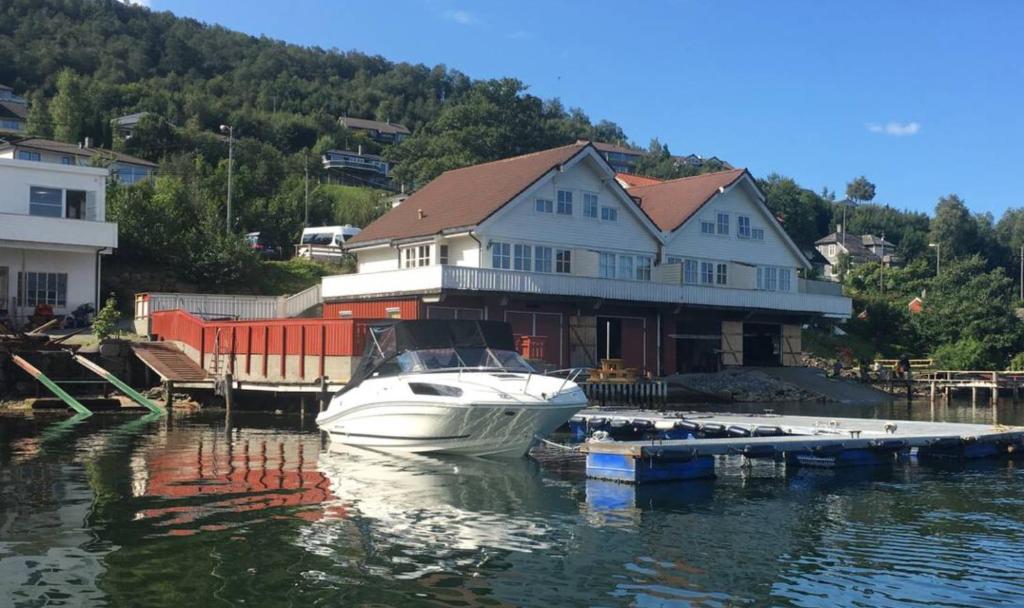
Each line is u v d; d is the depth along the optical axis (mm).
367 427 20141
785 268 47969
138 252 46625
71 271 38781
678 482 16906
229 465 17625
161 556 10586
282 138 132750
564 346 38438
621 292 38781
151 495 14273
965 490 16281
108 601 8969
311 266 52406
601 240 40719
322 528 12164
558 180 39375
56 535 11508
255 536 11633
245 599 9094
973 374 47781
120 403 30359
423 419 18906
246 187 72625
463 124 97812
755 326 47000
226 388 29047
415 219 41250
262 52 192500
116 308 42469
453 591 9508
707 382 40531
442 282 34094
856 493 15883
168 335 35406
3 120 100750
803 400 41219
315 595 9266
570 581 9969
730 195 45688
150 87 140375
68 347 31469
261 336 30844
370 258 43156
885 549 11602
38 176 38219
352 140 142375
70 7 175000
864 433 20859
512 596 9406
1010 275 136125
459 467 17938
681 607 9172
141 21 182625
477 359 20078
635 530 12555
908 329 62375
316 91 175625
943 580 10203
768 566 10711
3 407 29031
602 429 24203
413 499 14445
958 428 22438
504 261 37594
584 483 16469
